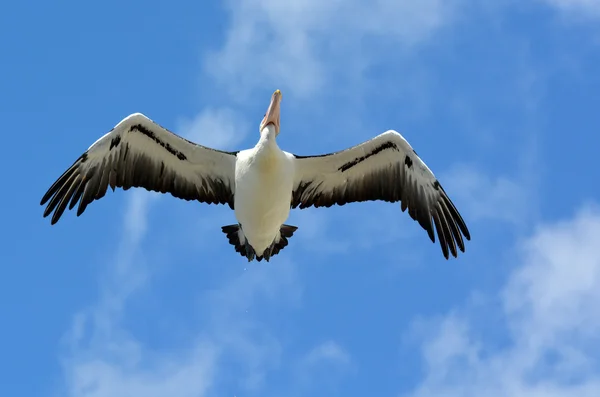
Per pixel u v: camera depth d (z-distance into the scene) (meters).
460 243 17.95
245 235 17.78
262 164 17.00
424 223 17.92
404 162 17.84
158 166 17.73
